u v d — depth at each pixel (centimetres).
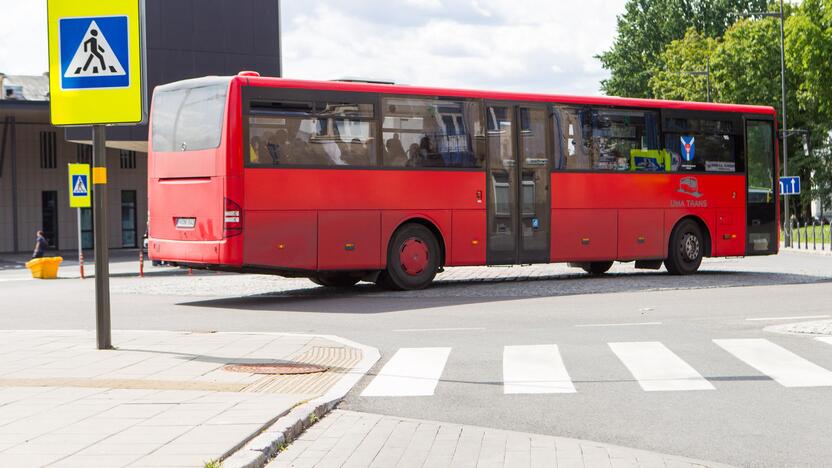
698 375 1021
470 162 2094
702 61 7475
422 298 1917
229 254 1828
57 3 1166
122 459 623
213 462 610
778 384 967
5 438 688
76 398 851
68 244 5912
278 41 4788
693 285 2134
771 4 7031
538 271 2784
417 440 727
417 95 2039
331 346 1230
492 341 1303
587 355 1169
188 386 925
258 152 1858
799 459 673
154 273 3284
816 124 6906
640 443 729
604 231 2259
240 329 1475
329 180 1928
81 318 1686
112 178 5981
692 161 2397
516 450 695
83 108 1163
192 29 4631
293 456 677
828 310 1642
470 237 2089
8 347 1209
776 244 2533
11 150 5656
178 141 1905
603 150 2264
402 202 2012
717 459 678
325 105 1933
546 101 2195
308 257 1905
